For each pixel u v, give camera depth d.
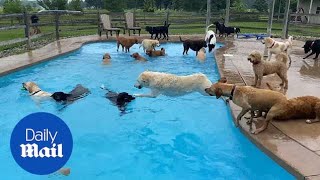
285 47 8.98
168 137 5.27
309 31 20.11
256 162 4.49
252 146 4.64
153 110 6.31
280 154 4.09
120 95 6.52
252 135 4.66
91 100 6.73
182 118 5.97
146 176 4.23
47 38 14.80
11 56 10.17
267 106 4.71
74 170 4.32
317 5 30.08
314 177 3.60
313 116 5.04
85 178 4.16
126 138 5.21
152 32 14.82
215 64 10.21
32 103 6.44
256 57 6.59
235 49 12.44
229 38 15.94
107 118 5.90
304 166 3.81
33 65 9.28
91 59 10.81
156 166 4.46
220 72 8.43
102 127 5.55
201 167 4.43
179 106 6.51
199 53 11.12
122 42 12.05
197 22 21.06
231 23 23.61
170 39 15.15
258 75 6.77
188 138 5.23
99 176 4.21
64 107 6.31
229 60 10.11
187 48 11.65
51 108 6.24
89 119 5.84
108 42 14.76
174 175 4.26
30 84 6.79
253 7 50.56
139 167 4.43
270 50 9.27
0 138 5.09
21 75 8.62
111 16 18.95
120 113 6.14
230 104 5.99
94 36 15.88
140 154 4.75
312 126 4.85
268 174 4.20
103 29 15.43
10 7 28.27
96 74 8.87
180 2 49.06
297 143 4.35
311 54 10.58
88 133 5.32
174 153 4.79
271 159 4.18
